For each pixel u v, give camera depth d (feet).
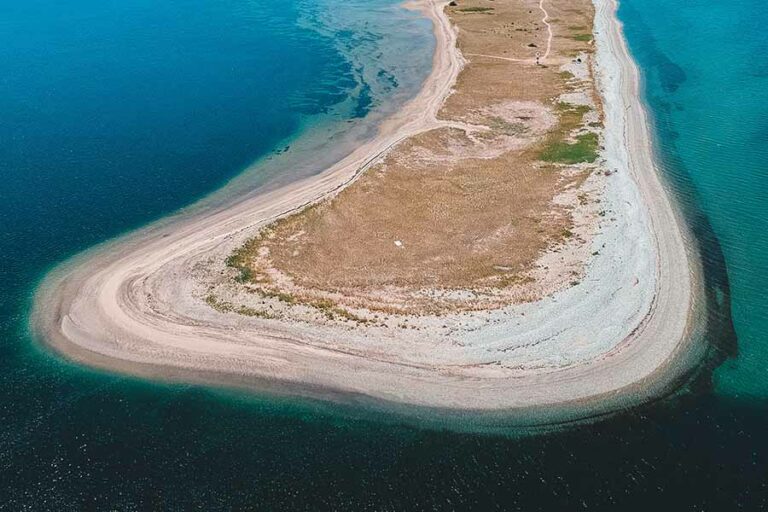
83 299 145.38
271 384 120.78
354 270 150.20
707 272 150.10
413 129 227.40
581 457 104.53
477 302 138.31
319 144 221.66
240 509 96.89
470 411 113.70
